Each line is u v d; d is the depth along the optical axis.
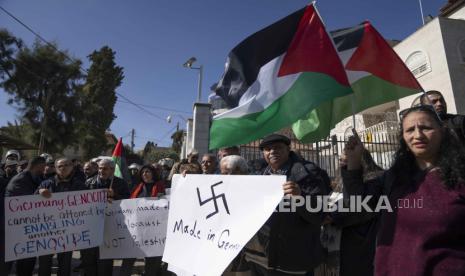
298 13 3.01
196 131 8.73
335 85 2.69
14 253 3.71
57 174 4.50
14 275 5.41
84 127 30.39
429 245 1.46
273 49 3.01
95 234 4.05
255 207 2.49
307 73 2.80
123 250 4.05
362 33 3.21
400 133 1.85
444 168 1.54
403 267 1.52
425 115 1.67
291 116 2.78
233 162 3.03
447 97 12.95
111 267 4.28
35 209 3.87
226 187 2.68
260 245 2.78
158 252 4.01
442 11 16.80
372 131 14.42
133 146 42.06
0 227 4.50
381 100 3.21
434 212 1.48
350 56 3.21
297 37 2.92
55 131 27.81
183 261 2.70
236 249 2.43
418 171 1.71
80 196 4.08
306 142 3.54
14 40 27.03
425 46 14.06
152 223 4.09
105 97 35.59
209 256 2.56
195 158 5.70
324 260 3.17
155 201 4.14
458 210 1.44
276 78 2.92
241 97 3.08
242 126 2.94
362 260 2.58
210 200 2.73
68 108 28.36
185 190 2.92
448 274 1.38
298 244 2.62
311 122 3.52
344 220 2.54
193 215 2.80
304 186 2.59
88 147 30.30
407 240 1.55
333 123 3.45
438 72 13.41
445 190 1.50
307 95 2.75
